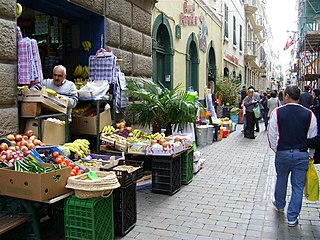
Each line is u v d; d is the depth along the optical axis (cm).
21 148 442
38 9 671
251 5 3203
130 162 520
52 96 530
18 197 373
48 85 609
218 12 2019
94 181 384
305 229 474
